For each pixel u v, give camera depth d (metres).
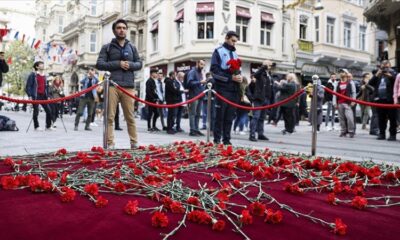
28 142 6.73
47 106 9.81
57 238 1.97
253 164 4.25
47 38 54.44
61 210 2.43
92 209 2.46
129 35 29.94
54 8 48.88
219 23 22.00
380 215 2.55
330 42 28.17
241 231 2.07
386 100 9.04
